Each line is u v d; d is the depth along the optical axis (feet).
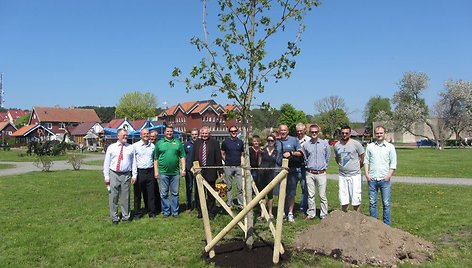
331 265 20.38
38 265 21.21
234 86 21.72
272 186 20.26
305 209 34.22
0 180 61.57
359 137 350.64
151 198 32.53
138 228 28.43
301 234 24.71
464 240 25.05
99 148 195.42
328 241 22.34
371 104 400.26
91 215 33.37
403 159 115.24
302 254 22.02
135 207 32.30
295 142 31.32
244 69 21.62
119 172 30.45
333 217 23.65
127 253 22.98
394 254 21.11
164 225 29.30
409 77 228.43
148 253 22.90
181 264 21.13
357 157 28.78
